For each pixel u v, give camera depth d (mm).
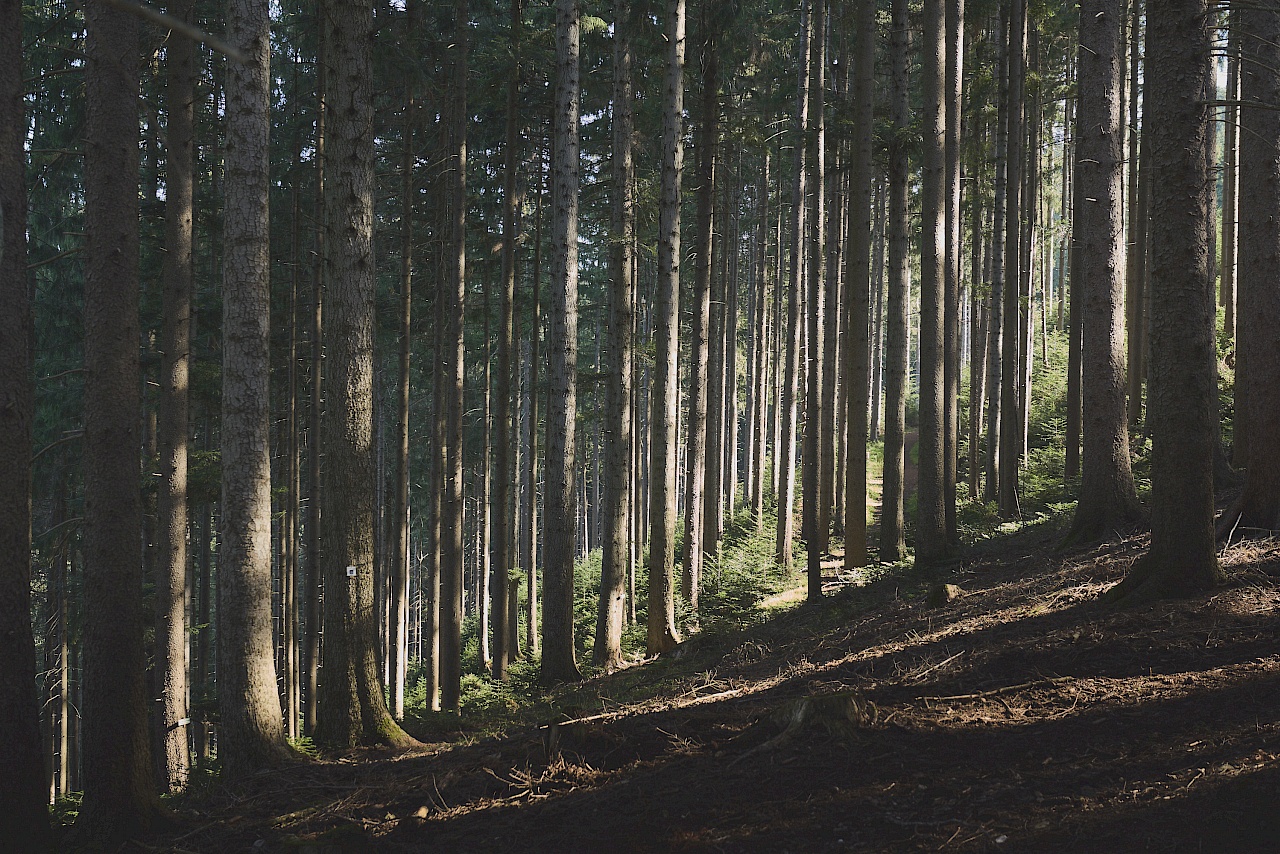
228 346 8508
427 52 18297
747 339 40938
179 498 13211
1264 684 5562
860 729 5715
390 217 26312
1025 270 24812
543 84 20172
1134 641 6816
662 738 6340
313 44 17797
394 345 29453
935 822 4496
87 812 6848
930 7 15328
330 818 6355
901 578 14781
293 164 18547
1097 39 11961
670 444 16578
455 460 19234
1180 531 7703
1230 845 3855
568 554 15195
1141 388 20922
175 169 13062
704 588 22109
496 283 28562
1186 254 7613
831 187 20312
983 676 6664
